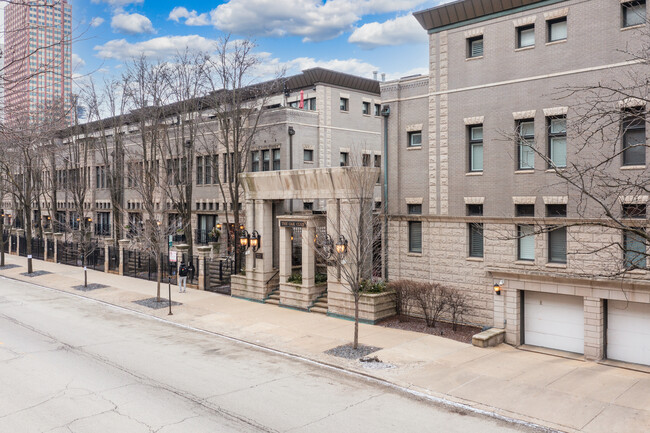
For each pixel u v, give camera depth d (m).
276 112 31.45
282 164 31.03
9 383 13.30
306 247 22.59
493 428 10.91
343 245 19.31
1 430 10.41
